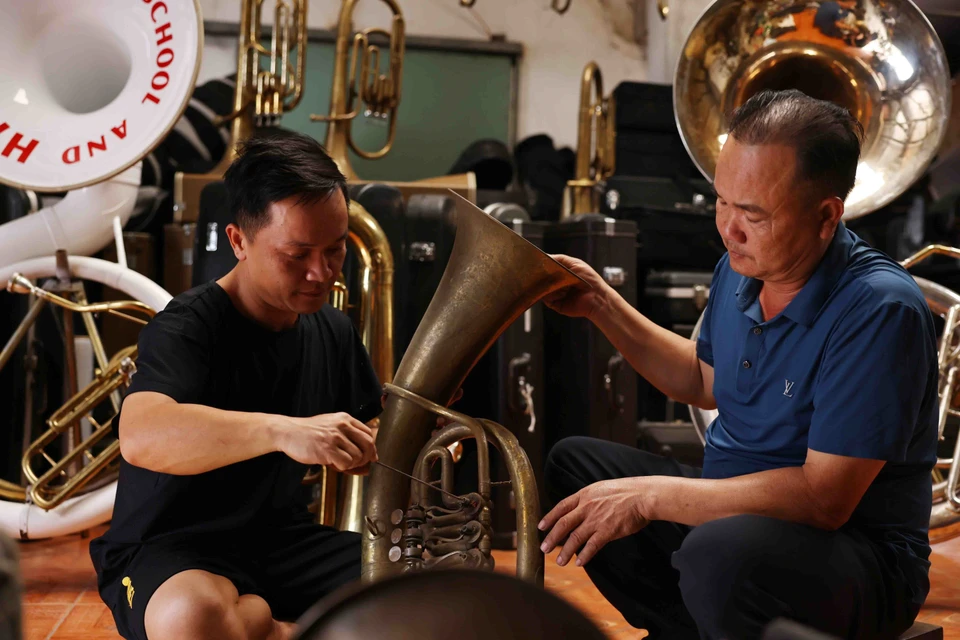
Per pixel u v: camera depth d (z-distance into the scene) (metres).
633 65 5.36
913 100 2.53
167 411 1.49
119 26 2.85
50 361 3.61
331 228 1.58
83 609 2.55
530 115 5.26
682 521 1.59
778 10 2.62
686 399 2.05
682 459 3.66
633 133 4.48
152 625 1.50
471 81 5.19
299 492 1.97
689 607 1.57
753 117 1.57
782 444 1.70
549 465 2.03
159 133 2.72
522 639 0.53
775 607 1.50
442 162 5.16
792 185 1.53
